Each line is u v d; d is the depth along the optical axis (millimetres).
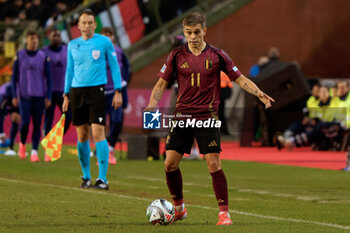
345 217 23672
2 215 22688
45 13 85938
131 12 81000
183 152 21109
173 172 21344
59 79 46688
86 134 31359
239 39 88875
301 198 29531
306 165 47812
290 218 23141
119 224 21078
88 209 24406
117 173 40000
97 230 19875
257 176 39688
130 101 72438
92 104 30656
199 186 33688
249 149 64188
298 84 65688
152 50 82312
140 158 50844
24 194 28531
